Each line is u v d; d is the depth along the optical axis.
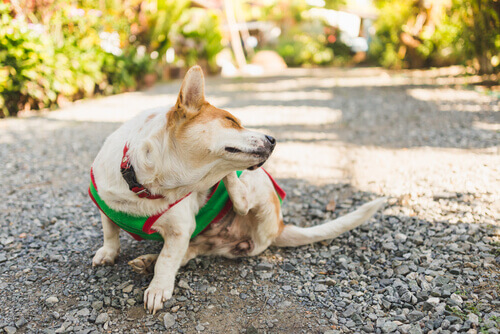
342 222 2.73
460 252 2.58
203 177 2.04
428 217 3.11
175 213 2.09
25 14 8.15
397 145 5.33
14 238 2.89
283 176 4.40
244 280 2.39
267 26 24.36
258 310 2.11
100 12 9.58
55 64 8.07
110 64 10.06
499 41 9.04
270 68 19.28
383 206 3.40
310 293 2.25
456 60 14.34
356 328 1.96
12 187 3.96
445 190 3.57
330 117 7.48
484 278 2.28
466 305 2.04
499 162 4.13
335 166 4.66
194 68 1.87
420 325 1.94
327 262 2.60
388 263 2.55
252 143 1.97
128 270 2.45
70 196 3.76
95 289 2.26
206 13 16.23
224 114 1.99
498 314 1.96
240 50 18.44
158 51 13.16
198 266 2.53
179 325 1.98
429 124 6.29
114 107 8.40
